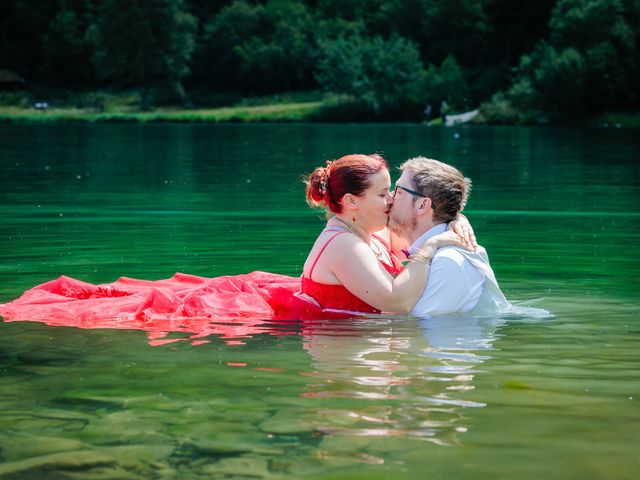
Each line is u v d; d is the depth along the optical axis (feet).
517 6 202.59
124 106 228.63
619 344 10.18
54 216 27.02
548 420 7.14
